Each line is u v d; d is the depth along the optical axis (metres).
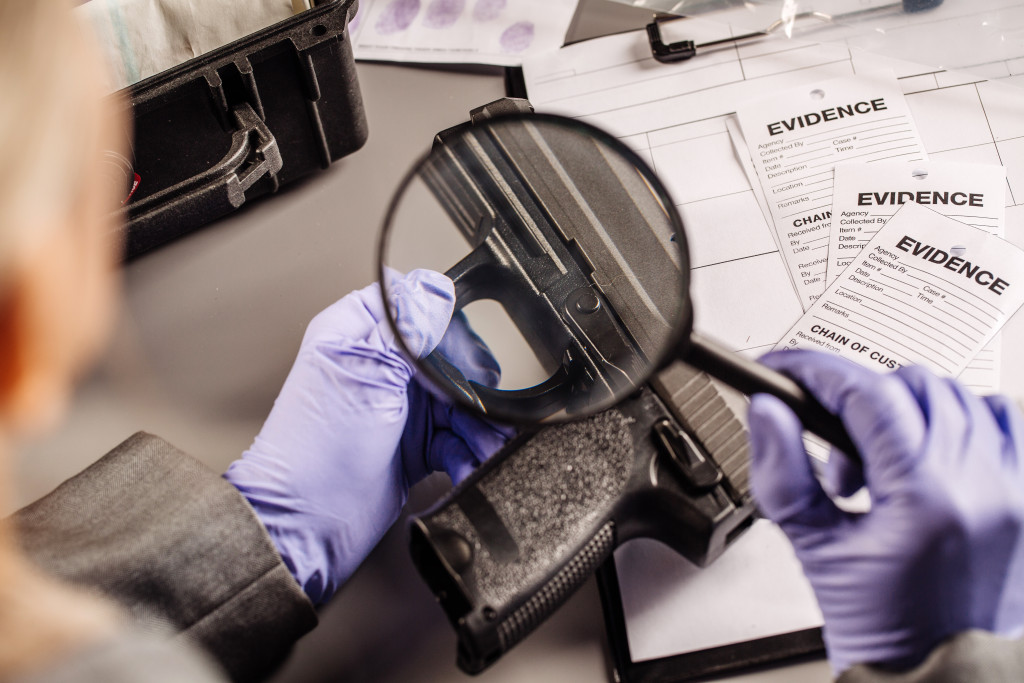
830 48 1.07
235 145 0.91
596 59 1.11
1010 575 0.70
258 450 0.88
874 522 0.71
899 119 1.02
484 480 0.69
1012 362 0.88
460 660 0.68
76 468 0.92
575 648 0.82
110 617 0.51
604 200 0.73
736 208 1.01
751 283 0.96
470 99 1.11
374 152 1.08
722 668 0.79
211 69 0.87
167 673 0.43
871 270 0.95
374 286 0.97
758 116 1.05
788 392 0.68
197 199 0.91
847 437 0.71
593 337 0.73
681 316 0.64
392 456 0.90
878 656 0.72
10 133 0.30
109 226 0.89
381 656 0.83
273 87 0.92
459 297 0.82
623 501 0.70
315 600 0.86
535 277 0.77
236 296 1.00
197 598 0.68
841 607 0.75
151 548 0.66
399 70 1.14
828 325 0.93
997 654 0.69
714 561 0.83
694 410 0.73
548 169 0.75
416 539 0.68
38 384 0.37
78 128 0.34
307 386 0.89
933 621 0.70
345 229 1.03
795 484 0.73
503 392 0.78
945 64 1.04
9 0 0.30
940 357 0.89
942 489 0.69
